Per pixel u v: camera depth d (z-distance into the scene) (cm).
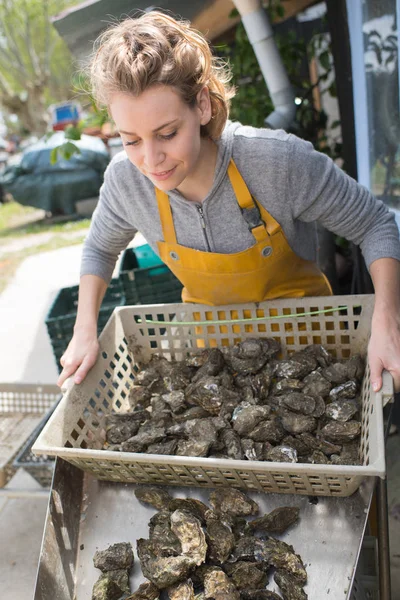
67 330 278
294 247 170
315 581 118
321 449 140
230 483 133
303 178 148
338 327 166
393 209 226
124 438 153
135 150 129
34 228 854
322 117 361
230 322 171
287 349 174
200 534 123
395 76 208
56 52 1742
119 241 183
